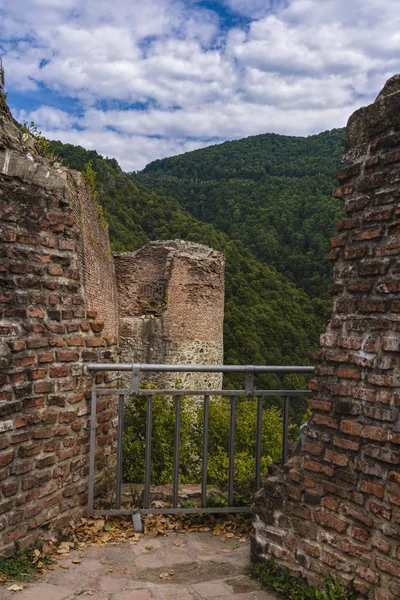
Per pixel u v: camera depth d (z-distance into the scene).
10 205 2.93
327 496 2.46
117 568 2.71
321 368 2.63
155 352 17.94
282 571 2.61
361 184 2.56
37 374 2.93
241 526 3.29
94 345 3.35
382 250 2.40
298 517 2.58
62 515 3.08
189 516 3.43
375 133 2.53
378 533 2.21
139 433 9.07
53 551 2.85
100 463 3.45
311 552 2.49
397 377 2.21
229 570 2.73
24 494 2.81
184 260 18.16
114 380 3.62
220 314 19.38
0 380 2.71
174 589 2.49
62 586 2.47
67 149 39.78
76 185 7.12
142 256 19.02
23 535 2.79
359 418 2.38
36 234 3.06
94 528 3.16
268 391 3.37
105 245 12.89
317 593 2.36
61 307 3.16
